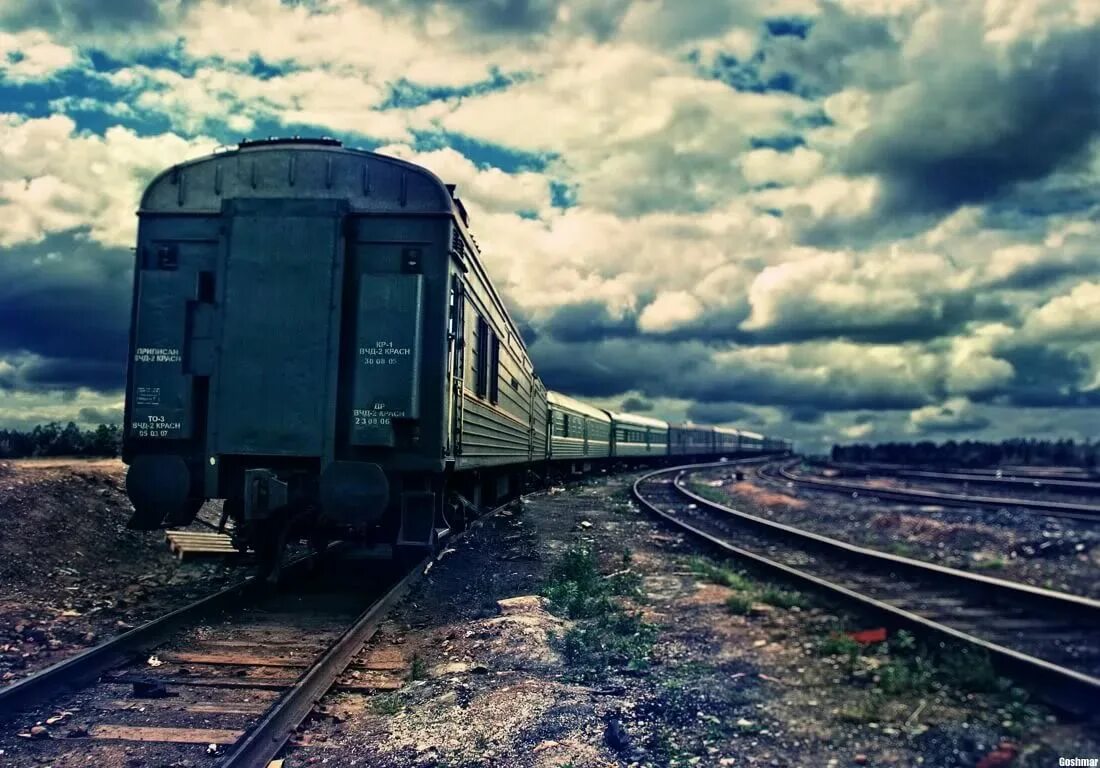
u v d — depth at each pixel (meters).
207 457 7.57
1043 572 10.12
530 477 21.42
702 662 5.95
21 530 8.80
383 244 7.87
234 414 7.56
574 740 4.38
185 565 9.72
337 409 7.61
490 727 4.53
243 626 6.82
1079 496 19.77
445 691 5.13
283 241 7.71
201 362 7.73
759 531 14.62
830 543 11.65
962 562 11.11
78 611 7.21
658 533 13.98
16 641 6.20
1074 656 6.14
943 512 16.33
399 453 7.61
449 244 7.86
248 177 8.02
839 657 6.07
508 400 13.55
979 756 4.28
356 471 7.25
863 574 10.05
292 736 4.42
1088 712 4.80
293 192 7.96
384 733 4.51
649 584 9.09
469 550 10.78
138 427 7.64
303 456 7.51
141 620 7.07
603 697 5.11
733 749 4.36
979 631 6.89
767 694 5.25
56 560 8.65
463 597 8.10
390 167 8.02
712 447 66.06
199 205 8.00
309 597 8.02
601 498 21.50
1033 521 14.19
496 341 11.84
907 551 12.16
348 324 7.75
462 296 8.62
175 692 5.12
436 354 7.72
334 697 5.11
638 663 5.82
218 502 14.06
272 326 7.63
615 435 37.25
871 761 4.22
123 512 10.98
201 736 4.40
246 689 5.22
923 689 5.31
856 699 5.16
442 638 6.63
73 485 10.81
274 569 7.76
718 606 7.84
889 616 6.80
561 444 24.14
